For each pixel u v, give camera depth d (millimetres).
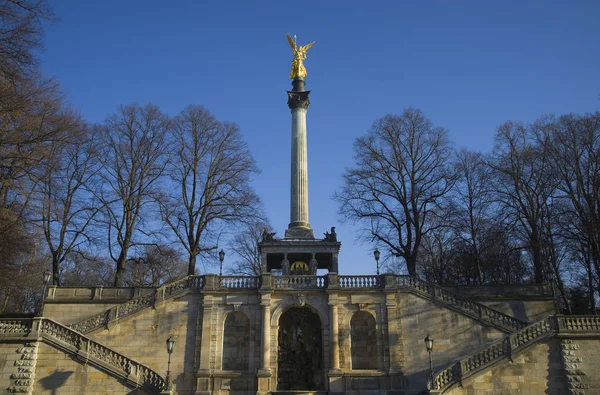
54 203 38500
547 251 44969
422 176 48719
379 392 35156
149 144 48312
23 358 31438
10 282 39906
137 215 46344
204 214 48250
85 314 39969
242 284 38344
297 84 53312
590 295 42250
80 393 31219
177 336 36656
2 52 27828
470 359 32031
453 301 36938
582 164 42594
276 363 36406
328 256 48094
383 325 36969
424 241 65688
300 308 38531
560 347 32250
